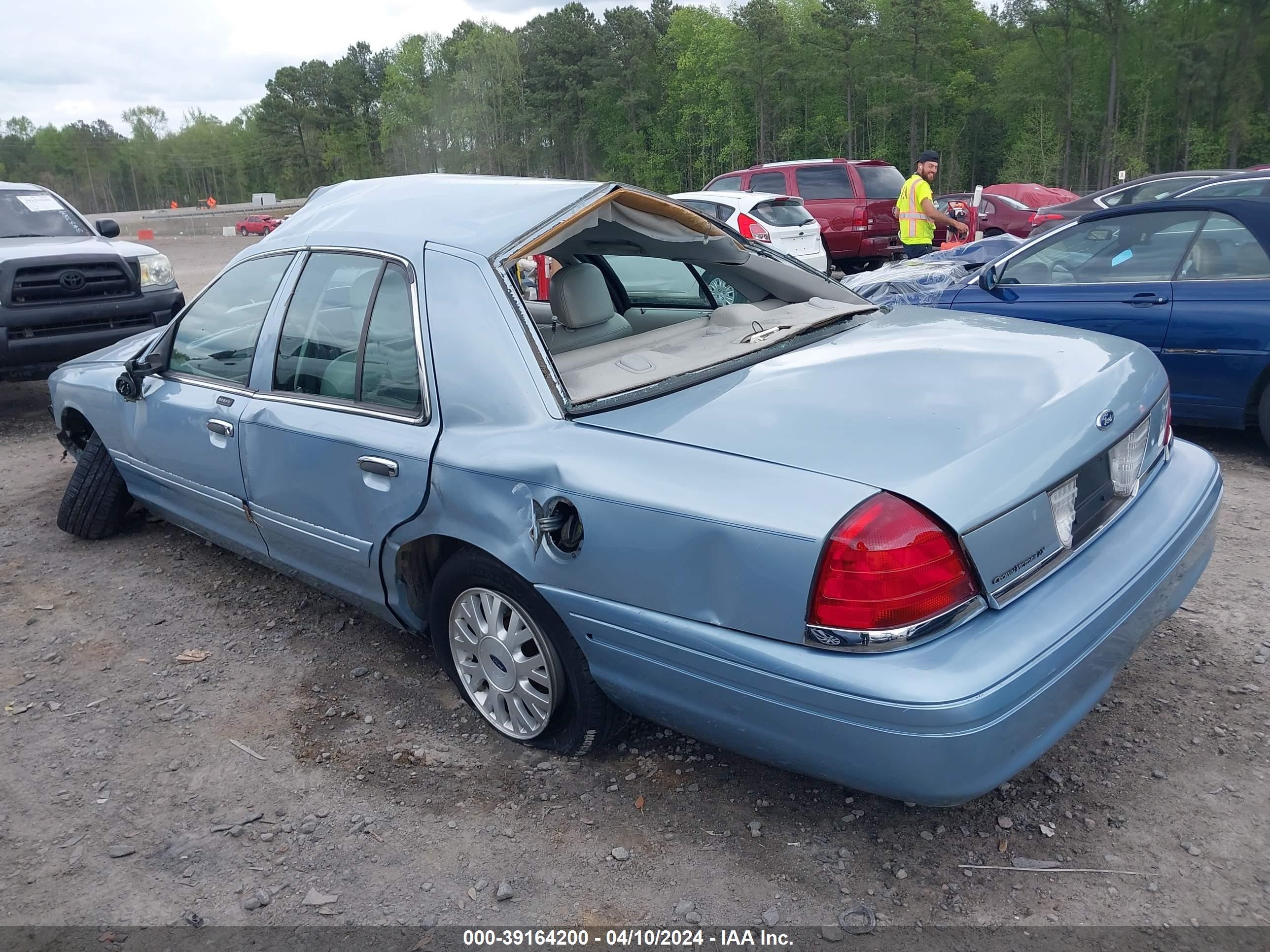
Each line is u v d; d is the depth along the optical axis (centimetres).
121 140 15362
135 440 424
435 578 294
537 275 537
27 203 863
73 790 290
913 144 7562
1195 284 514
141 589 437
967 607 205
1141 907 222
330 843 261
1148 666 321
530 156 10025
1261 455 539
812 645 205
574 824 263
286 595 423
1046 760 276
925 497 200
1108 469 253
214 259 2831
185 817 275
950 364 262
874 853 244
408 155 10750
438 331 280
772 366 274
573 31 9425
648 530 224
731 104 8375
